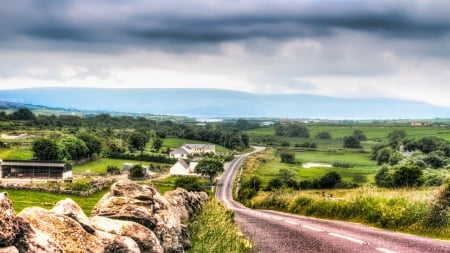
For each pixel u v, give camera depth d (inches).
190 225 789.2
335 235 871.7
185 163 7829.7
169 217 522.9
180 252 514.3
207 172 7150.6
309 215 1520.7
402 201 1100.5
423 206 984.9
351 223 1157.1
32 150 6919.3
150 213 464.8
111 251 329.7
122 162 7760.8
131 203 463.8
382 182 5147.6
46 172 4697.3
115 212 449.4
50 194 2812.5
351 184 5452.8
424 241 781.9
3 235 223.6
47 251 245.4
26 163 4670.3
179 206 815.1
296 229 1000.9
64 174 4741.6
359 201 1270.9
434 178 4200.3
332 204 1402.6
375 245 740.0
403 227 978.7
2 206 229.3
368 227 1042.7
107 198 474.9
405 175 4456.2
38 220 289.6
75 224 309.0
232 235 778.2
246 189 5049.2
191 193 1087.6
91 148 7632.9
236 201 4749.0
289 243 792.3
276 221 1246.3
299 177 6250.0
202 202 1251.8
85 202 2242.9
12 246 226.8
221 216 1022.4
